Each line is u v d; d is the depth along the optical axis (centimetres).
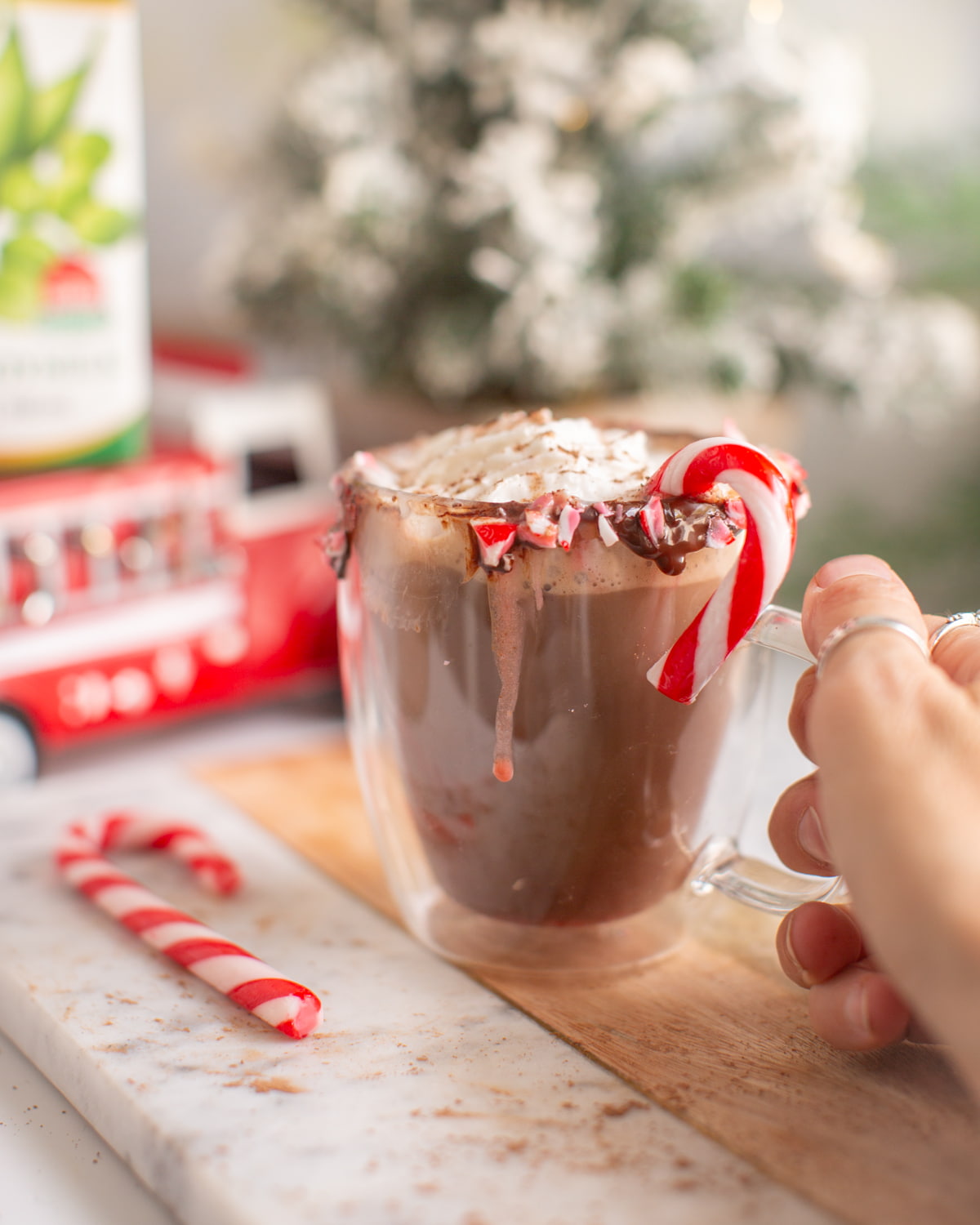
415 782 39
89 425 52
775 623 37
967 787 31
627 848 39
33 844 46
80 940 41
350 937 41
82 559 51
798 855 38
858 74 63
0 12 49
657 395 62
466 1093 35
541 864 39
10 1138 37
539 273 58
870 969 36
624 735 37
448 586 37
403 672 38
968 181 80
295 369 79
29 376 51
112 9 51
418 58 62
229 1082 36
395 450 42
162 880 44
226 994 38
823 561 85
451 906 41
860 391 66
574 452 38
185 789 50
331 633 58
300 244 62
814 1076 36
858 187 80
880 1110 35
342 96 62
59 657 51
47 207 50
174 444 56
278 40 85
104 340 52
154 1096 35
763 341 65
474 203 58
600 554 36
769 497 35
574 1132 34
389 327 64
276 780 50
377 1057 37
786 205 66
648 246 63
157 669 53
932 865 31
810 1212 33
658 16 61
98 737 53
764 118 60
